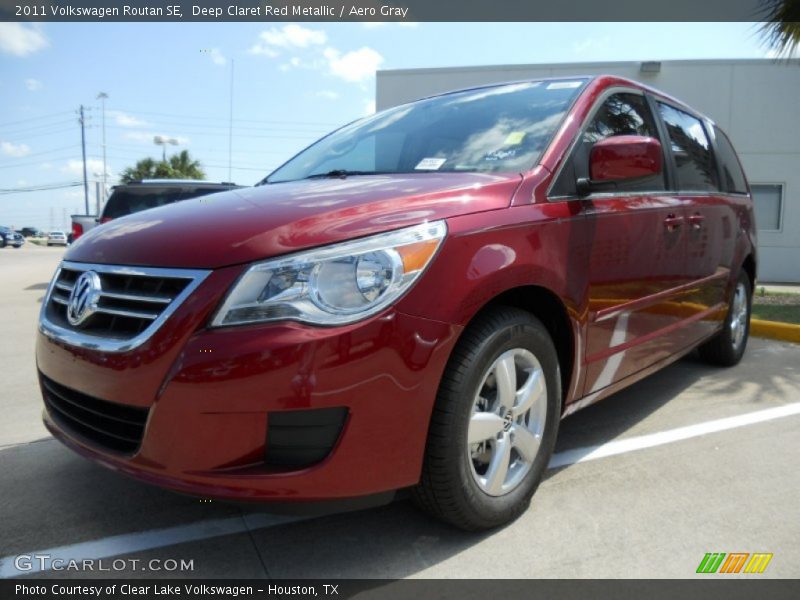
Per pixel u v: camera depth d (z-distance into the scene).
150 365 1.86
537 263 2.26
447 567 2.09
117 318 2.02
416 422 1.93
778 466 2.90
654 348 3.21
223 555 2.17
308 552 2.18
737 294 4.66
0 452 3.10
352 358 1.80
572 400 2.63
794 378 4.44
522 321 2.25
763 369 4.71
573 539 2.26
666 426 3.43
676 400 3.91
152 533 2.31
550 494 2.61
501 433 2.25
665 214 3.16
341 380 1.80
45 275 15.05
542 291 2.36
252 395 1.77
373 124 3.54
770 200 13.38
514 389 2.27
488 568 2.08
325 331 1.79
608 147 2.53
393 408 1.88
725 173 4.36
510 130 2.84
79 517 2.43
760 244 13.46
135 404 1.89
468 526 2.20
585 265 2.54
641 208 2.95
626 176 2.54
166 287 1.93
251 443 1.80
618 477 2.78
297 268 1.85
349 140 3.46
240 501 1.79
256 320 1.81
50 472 2.85
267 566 2.10
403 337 1.87
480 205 2.20
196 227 2.09
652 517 2.42
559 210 2.45
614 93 3.16
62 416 2.36
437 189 2.26
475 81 13.66
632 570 2.07
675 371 4.64
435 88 13.80
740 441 3.21
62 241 61.72
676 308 3.39
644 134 3.31
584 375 2.64
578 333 2.52
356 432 1.84
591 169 2.59
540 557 2.14
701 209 3.63
